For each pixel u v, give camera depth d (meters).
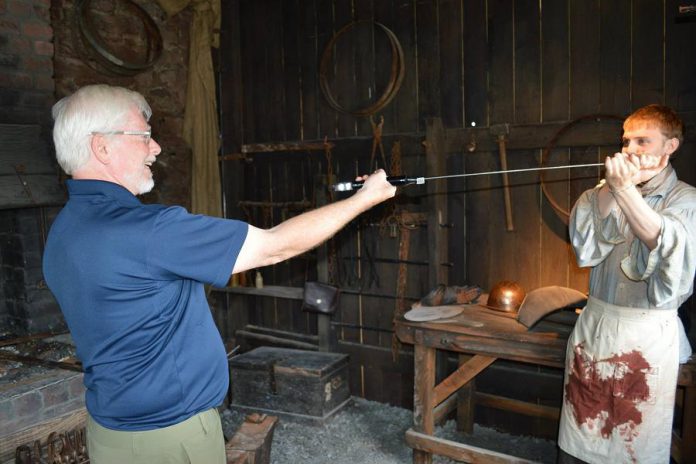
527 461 2.38
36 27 2.85
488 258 3.09
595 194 1.91
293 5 3.55
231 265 1.19
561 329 2.35
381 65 3.29
